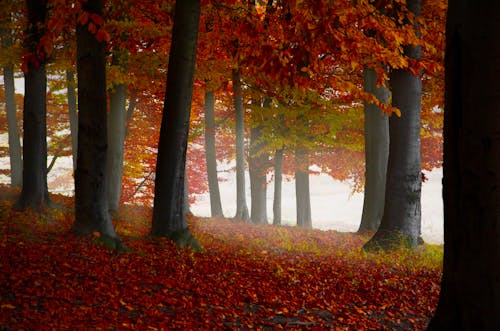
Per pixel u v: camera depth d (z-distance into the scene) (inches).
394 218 501.0
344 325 266.8
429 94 740.0
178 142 417.1
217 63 593.9
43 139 510.0
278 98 710.5
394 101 504.1
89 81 368.2
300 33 395.2
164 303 266.8
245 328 247.0
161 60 557.0
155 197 422.6
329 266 407.2
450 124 181.0
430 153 869.8
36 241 343.6
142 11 548.1
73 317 226.1
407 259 454.3
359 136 775.1
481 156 171.9
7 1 537.0
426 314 297.4
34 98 498.3
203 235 518.3
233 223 679.1
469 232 175.8
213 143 780.6
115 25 502.6
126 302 259.3
